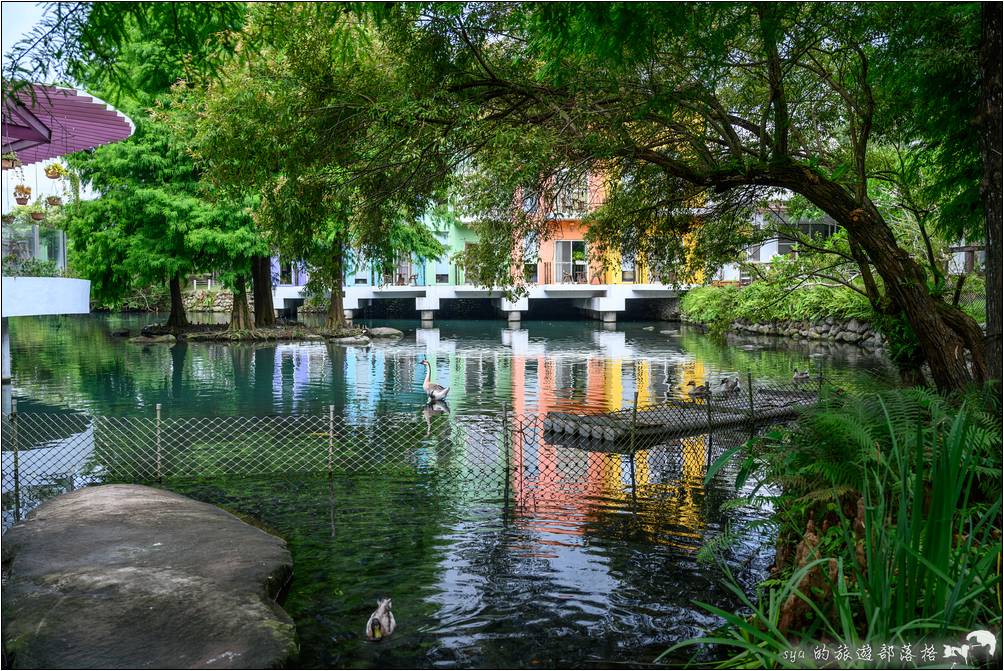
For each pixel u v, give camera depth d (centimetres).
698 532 711
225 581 564
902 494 367
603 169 1082
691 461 1005
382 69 865
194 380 1847
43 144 1291
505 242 1100
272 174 927
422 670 469
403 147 848
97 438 1134
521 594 574
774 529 704
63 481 900
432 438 1158
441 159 894
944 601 364
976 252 1745
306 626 526
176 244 2945
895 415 519
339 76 853
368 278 4309
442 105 833
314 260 1024
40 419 1299
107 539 650
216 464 979
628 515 766
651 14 569
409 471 949
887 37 737
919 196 1101
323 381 1838
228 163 908
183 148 2744
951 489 360
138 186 2894
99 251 3023
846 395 573
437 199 1023
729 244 1309
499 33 819
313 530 722
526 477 921
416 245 3256
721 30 637
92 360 2289
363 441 1130
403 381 1838
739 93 1155
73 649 467
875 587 374
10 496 842
